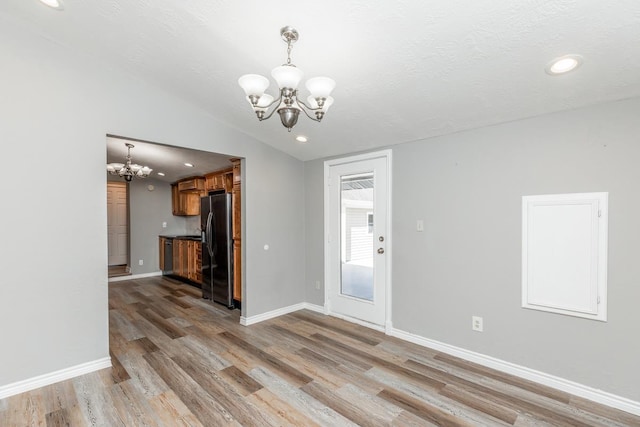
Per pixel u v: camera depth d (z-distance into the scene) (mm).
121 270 6695
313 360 2727
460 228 2785
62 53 2357
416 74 2084
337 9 1635
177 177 6211
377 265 3443
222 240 4371
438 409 2037
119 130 2613
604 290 2086
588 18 1457
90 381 2361
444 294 2891
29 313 2244
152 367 2588
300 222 4246
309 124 3064
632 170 1992
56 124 2338
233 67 2320
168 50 2240
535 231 2369
